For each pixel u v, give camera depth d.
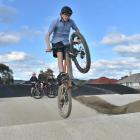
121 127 3.45
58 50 3.46
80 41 3.32
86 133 3.27
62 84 3.53
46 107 9.09
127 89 15.49
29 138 3.12
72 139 3.14
